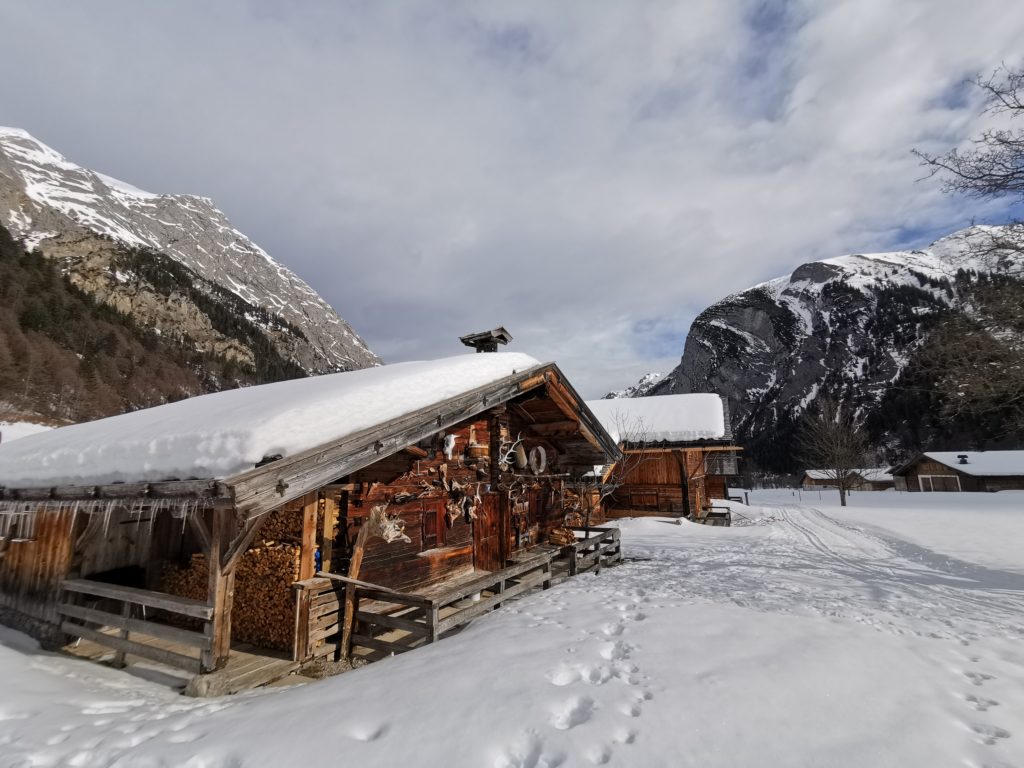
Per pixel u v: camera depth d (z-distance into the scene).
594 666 4.59
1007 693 4.07
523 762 3.09
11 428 35.34
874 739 3.33
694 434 24.48
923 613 6.87
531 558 8.88
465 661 4.74
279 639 5.92
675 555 13.59
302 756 3.14
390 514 7.55
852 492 56.84
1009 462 53.16
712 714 3.62
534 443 11.95
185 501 4.79
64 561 6.70
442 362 8.48
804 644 5.14
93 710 4.29
